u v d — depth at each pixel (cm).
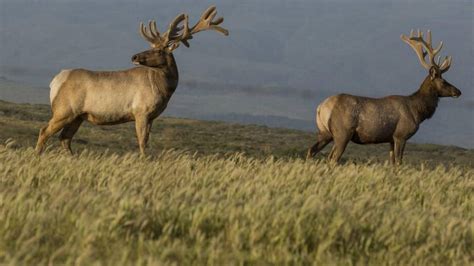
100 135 15488
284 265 2544
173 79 5612
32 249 2388
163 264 2280
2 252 2328
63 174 3759
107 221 2689
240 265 2467
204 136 18988
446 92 6247
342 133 6088
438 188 4247
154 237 2755
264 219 2806
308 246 2764
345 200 3597
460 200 4191
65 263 2334
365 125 6097
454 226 3014
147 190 3253
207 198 3136
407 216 3066
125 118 5569
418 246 2875
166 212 2855
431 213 3409
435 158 16438
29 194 3102
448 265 2717
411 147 18688
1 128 14238
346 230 2809
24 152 4769
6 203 2772
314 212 2894
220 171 4109
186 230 2831
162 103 5569
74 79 5459
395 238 2834
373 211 3069
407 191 4084
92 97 5450
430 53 6306
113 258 2398
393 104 6169
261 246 2630
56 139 12494
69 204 2812
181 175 3925
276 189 3641
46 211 2745
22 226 2622
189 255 2511
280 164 4725
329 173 4538
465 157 17425
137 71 5550
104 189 3431
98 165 3997
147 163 4522
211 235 2780
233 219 2789
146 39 5638
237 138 19425
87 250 2323
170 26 5650
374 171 4609
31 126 16575
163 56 5569
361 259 2692
